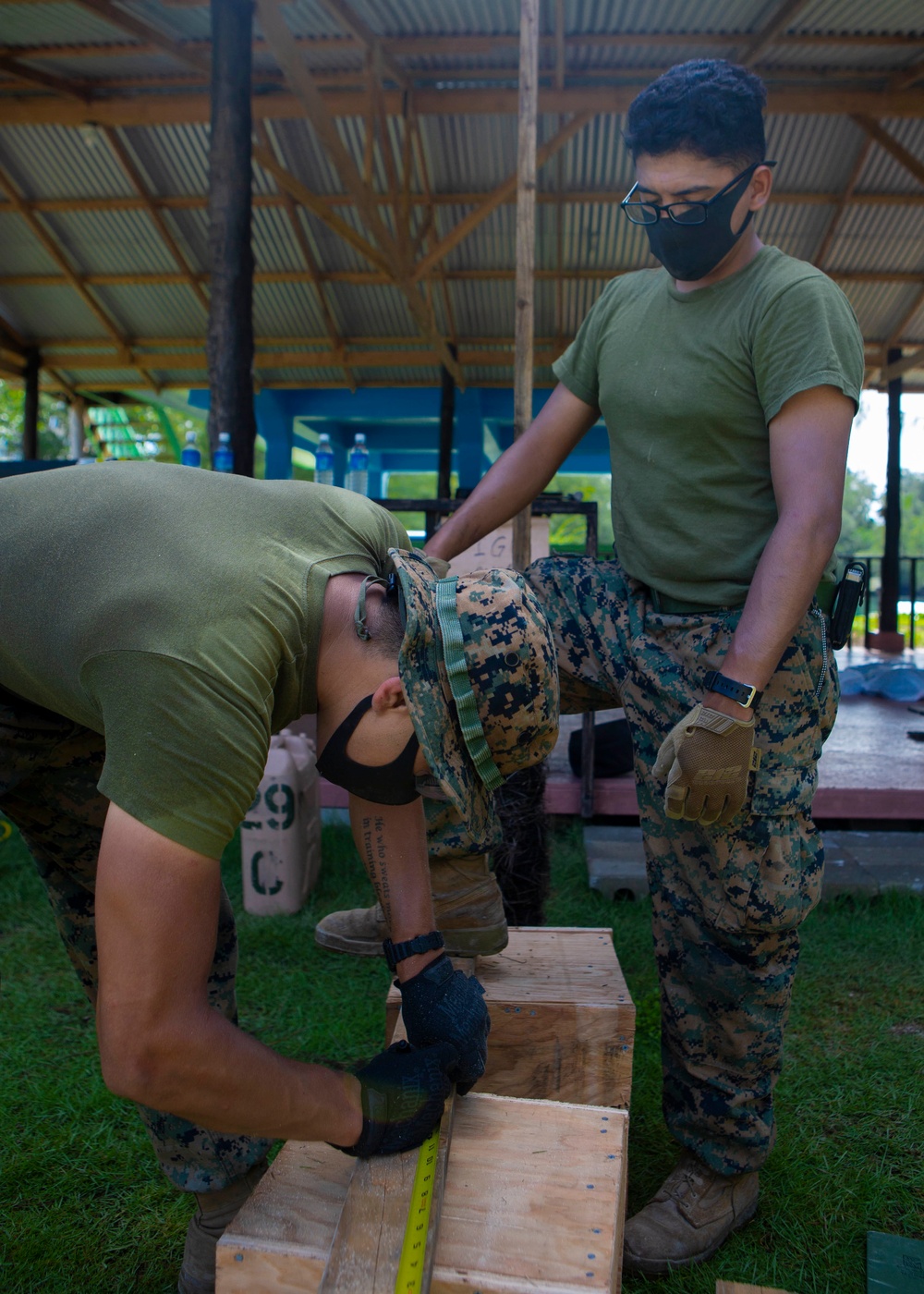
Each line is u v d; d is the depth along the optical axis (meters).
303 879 3.41
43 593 1.16
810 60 7.69
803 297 1.51
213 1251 1.59
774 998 1.68
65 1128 2.12
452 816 1.77
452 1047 1.31
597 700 1.94
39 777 1.53
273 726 1.24
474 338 11.67
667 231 1.55
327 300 11.20
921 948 3.08
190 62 7.27
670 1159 2.00
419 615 1.11
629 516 1.77
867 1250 1.72
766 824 1.59
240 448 5.65
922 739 5.47
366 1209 1.18
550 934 2.20
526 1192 1.26
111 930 1.01
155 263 10.78
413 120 8.38
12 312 11.69
